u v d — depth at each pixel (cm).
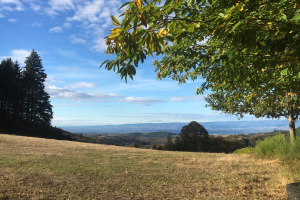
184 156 1175
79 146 1496
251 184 601
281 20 253
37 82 4047
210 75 537
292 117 1291
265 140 1115
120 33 198
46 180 569
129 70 260
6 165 707
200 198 489
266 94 611
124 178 655
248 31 250
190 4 291
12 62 3709
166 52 431
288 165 792
